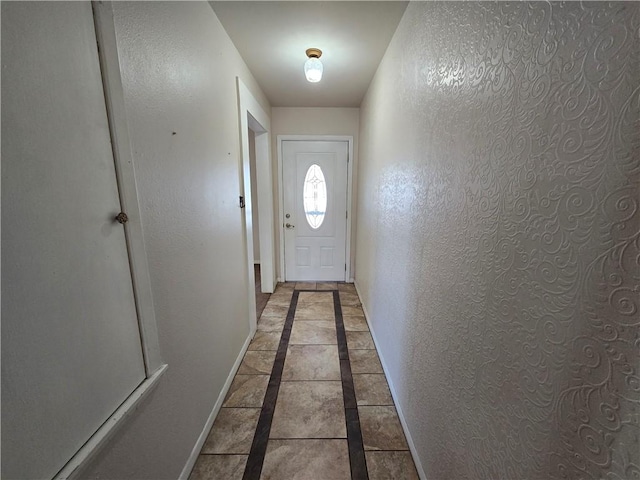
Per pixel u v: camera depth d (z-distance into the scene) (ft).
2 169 1.52
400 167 5.11
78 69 1.99
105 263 2.24
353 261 11.75
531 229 1.80
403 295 4.82
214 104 4.82
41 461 1.74
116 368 2.37
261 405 5.18
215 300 4.88
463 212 2.74
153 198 3.01
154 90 3.06
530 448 1.84
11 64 1.56
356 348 7.07
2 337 1.53
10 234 1.56
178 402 3.59
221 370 5.20
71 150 1.93
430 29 3.65
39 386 1.73
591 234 1.39
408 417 4.44
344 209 11.38
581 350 1.46
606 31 1.29
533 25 1.76
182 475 3.68
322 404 5.20
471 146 2.58
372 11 4.86
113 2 2.41
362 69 7.26
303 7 4.74
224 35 5.32
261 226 10.36
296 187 11.21
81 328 2.01
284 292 10.80
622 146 1.23
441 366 3.26
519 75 1.91
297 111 10.57
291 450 4.28
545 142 1.67
